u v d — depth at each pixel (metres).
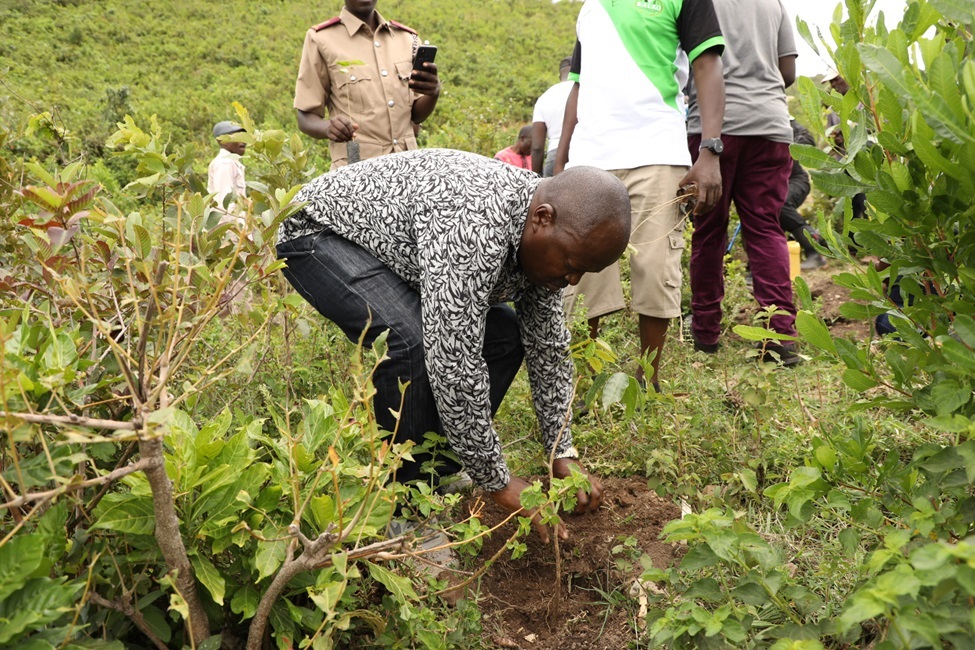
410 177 2.28
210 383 1.65
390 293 2.35
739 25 3.85
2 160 2.40
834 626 1.62
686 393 3.43
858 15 1.68
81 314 1.98
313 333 3.26
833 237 1.79
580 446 3.07
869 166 1.66
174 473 1.76
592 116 3.44
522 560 2.55
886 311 1.77
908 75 1.37
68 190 1.53
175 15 37.44
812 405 3.33
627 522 2.65
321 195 2.41
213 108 24.05
